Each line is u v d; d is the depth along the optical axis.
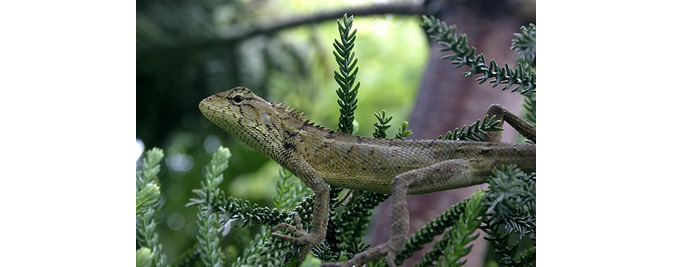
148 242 0.53
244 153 1.08
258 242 0.53
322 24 0.90
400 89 1.38
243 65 0.91
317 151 0.56
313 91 1.03
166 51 0.86
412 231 0.68
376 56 1.44
